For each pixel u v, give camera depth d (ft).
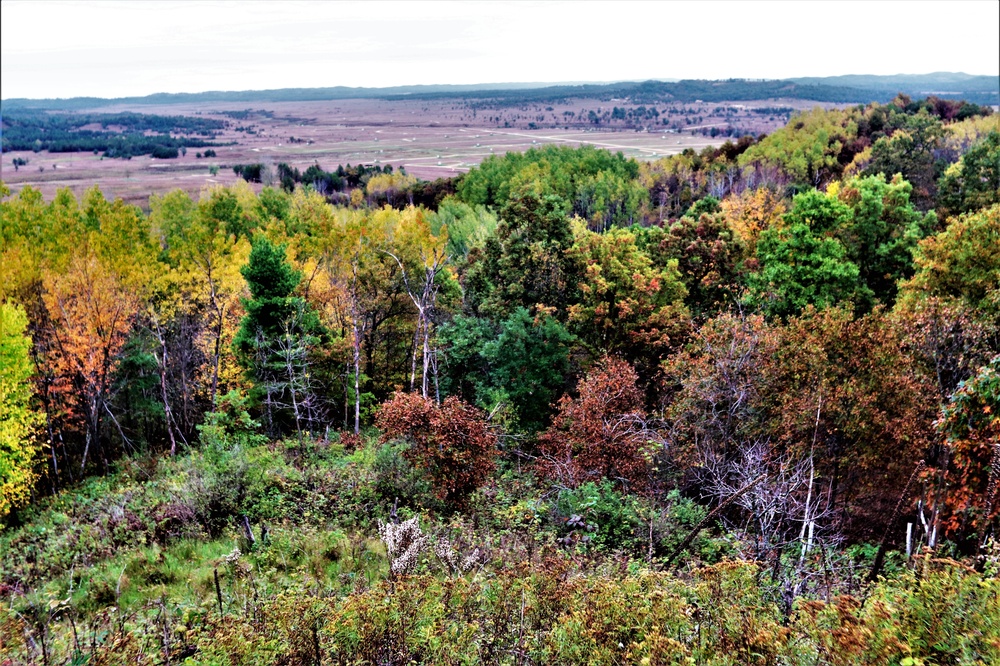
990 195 149.89
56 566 52.21
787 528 53.42
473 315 125.90
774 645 25.36
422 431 62.59
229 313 126.82
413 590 32.81
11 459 93.71
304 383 108.78
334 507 60.75
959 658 24.06
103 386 117.70
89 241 154.71
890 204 119.65
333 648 29.01
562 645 28.17
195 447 108.58
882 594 29.07
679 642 25.93
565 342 106.11
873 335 65.21
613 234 121.70
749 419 69.51
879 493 61.67
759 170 347.97
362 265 129.29
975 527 44.42
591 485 58.75
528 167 380.78
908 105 505.25
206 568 48.98
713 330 78.48
